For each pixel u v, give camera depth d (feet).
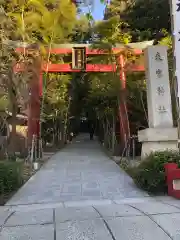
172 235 12.33
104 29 47.42
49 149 56.90
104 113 55.72
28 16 39.73
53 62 48.83
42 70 45.88
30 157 35.73
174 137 32.37
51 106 57.47
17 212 16.61
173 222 13.84
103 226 13.32
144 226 13.29
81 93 79.30
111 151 48.29
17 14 38.17
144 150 32.99
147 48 34.42
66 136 81.10
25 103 40.45
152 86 33.45
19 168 25.09
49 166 34.78
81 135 130.41
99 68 46.93
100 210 16.14
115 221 13.97
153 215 14.96
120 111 44.47
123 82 44.62
